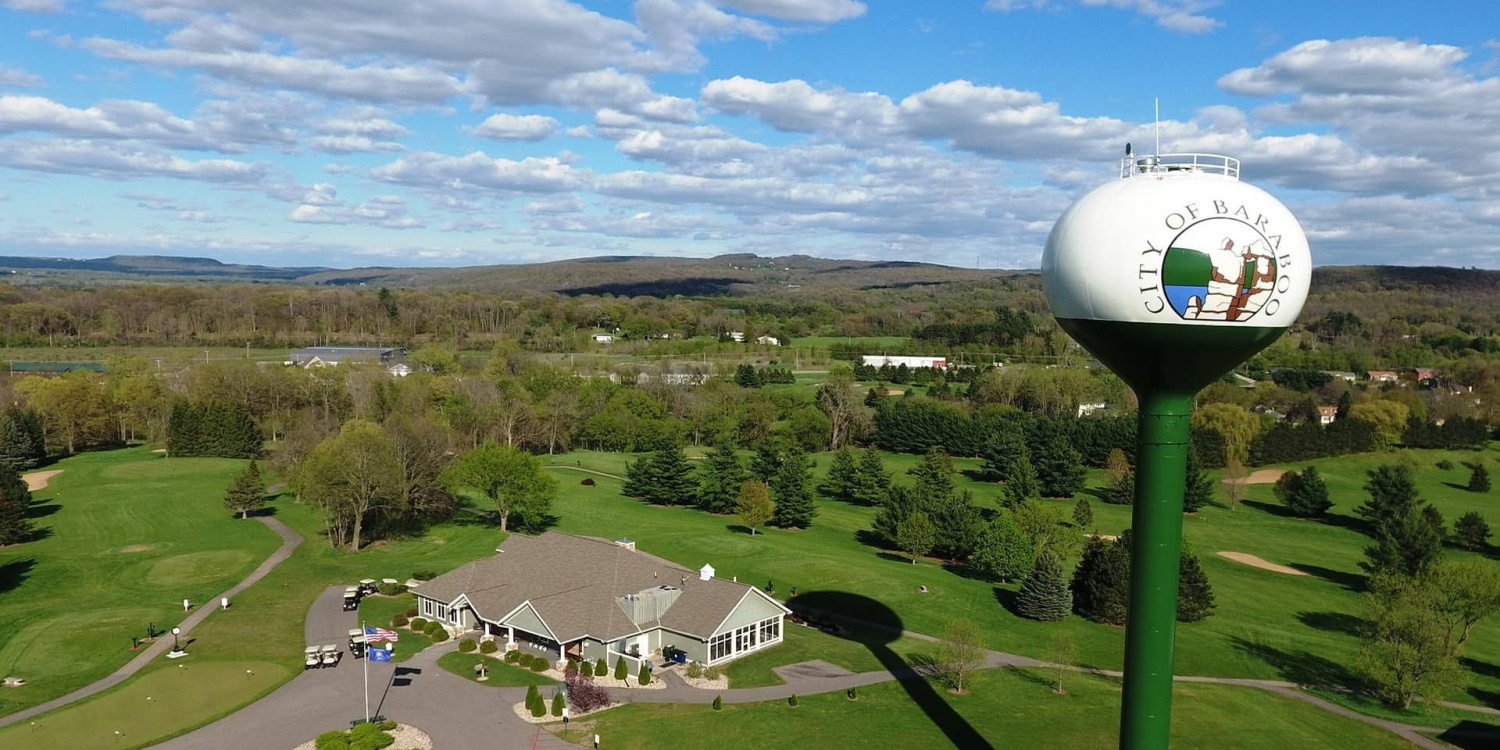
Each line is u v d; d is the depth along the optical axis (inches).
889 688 2257.6
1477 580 2402.8
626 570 2652.6
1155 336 1349.7
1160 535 1448.1
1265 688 2374.5
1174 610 1467.8
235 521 3828.7
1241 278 1295.5
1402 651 2233.0
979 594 3129.9
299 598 2851.9
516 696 2161.7
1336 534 4323.3
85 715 2012.8
